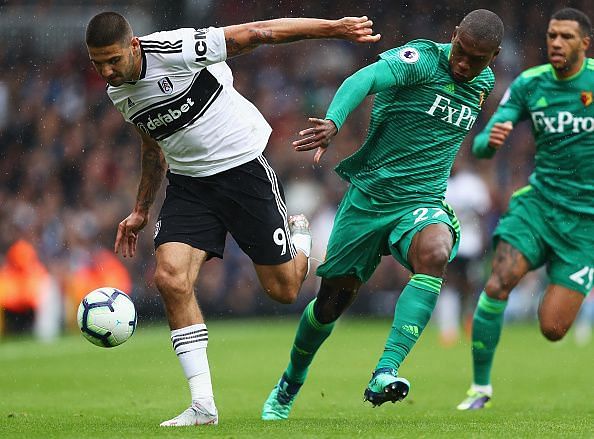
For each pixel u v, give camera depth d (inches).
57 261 2004.2
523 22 2487.7
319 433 608.4
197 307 685.9
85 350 1594.5
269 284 765.3
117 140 2429.9
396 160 732.0
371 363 1369.3
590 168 909.2
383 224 735.7
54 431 631.8
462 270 1718.8
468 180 1715.1
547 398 986.7
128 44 658.8
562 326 921.5
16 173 2369.6
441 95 716.0
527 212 925.8
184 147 708.7
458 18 2504.9
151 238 2160.4
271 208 740.0
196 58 679.1
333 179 2347.4
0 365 1366.9
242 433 606.5
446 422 705.6
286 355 1485.0
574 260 916.6
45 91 2497.5
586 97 901.2
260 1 2556.6
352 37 681.6
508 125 876.0
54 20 2564.0
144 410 848.9
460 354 1528.1
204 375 671.8
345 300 773.3
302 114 2508.6
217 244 716.0
